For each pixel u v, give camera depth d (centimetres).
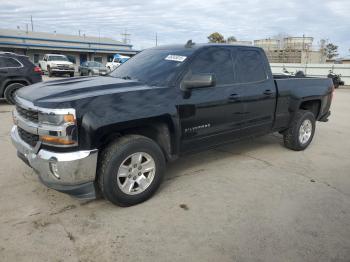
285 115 562
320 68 3183
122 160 352
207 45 457
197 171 488
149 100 372
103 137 347
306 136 612
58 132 318
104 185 349
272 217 356
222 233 324
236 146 629
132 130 379
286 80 555
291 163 538
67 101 322
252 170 498
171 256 287
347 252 298
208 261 281
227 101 454
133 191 372
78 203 378
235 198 400
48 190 408
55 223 335
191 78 398
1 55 1038
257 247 302
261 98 507
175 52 457
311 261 285
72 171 324
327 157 579
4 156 530
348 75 3059
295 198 405
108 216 351
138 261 280
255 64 511
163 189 421
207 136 444
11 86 1059
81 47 4331
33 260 278
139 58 498
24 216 346
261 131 532
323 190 431
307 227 338
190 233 322
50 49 4100
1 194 395
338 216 362
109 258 283
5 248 292
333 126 886
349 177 483
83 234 317
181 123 406
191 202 387
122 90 370
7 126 761
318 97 609
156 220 345
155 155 380
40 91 364
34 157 336
